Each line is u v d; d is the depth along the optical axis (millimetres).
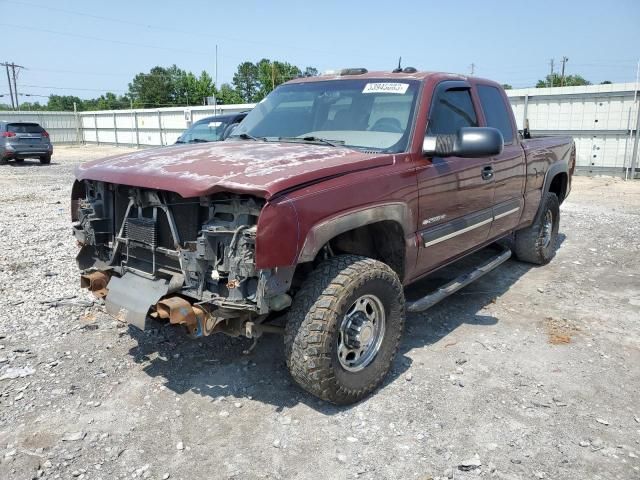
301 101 4613
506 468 2857
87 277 3721
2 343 4270
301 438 3096
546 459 2930
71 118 41031
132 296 3314
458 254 4629
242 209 2920
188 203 3135
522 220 5844
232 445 3033
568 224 9156
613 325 4770
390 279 3479
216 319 3051
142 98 82562
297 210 2920
